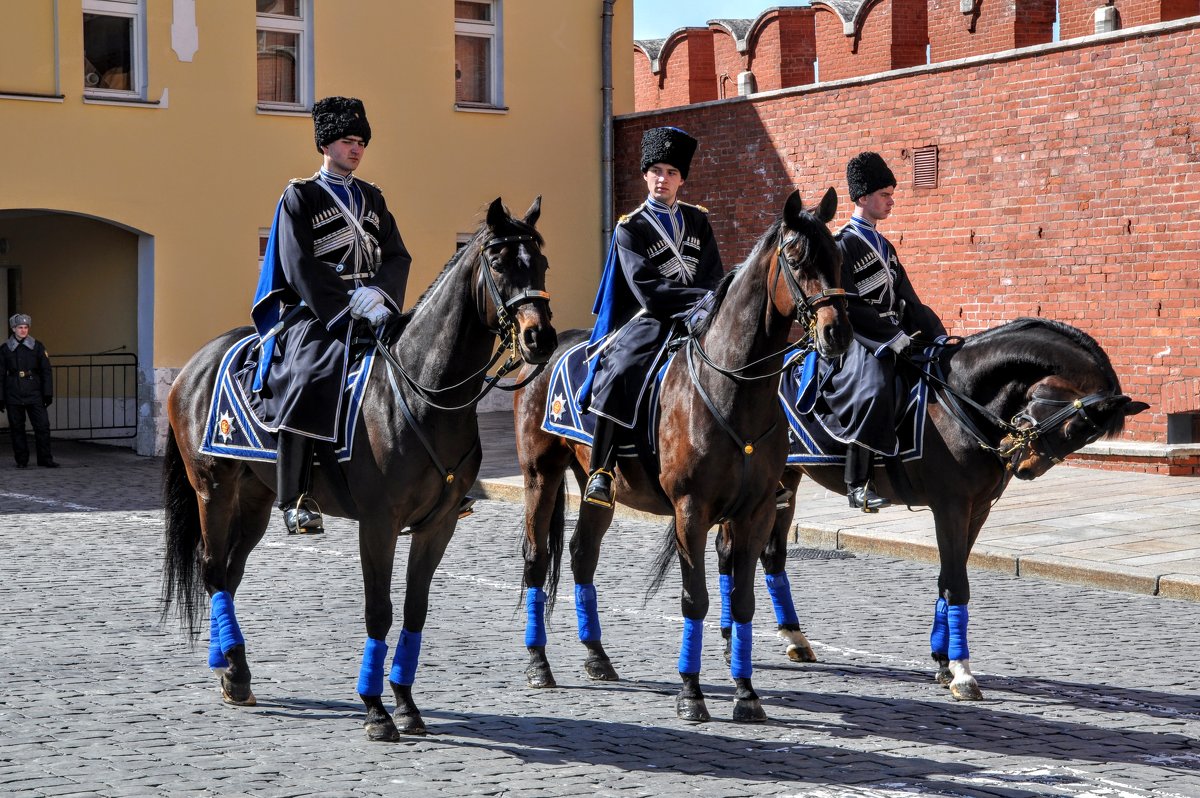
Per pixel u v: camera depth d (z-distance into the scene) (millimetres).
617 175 25328
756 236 22016
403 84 23344
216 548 7953
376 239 7734
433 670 8562
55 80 20516
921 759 6801
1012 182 18203
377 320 7191
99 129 20828
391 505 7047
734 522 7555
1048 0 19641
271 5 22391
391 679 7273
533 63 24531
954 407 8273
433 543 7277
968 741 7117
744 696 7496
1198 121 16141
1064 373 8016
